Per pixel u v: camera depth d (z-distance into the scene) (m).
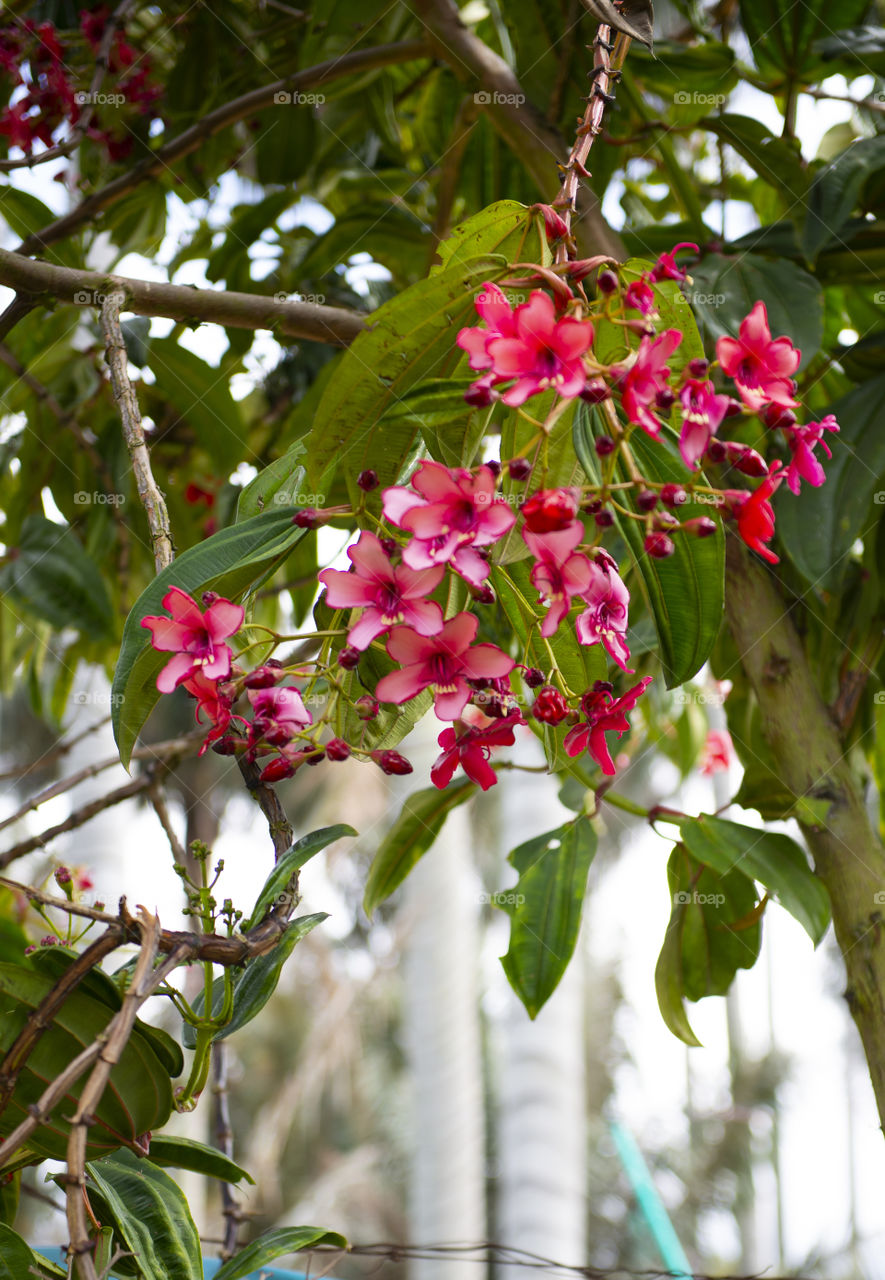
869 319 1.65
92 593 1.63
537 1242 4.77
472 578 1.14
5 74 1.84
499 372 1.13
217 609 1.16
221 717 1.17
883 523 1.42
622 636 1.18
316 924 1.16
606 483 1.16
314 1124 8.12
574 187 1.21
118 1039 1.09
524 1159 4.90
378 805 6.20
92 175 1.98
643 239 1.47
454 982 5.49
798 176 1.50
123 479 1.84
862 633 1.43
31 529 1.65
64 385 1.90
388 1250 1.37
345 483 1.24
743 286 1.42
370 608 1.16
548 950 1.42
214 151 1.87
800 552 1.38
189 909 1.16
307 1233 1.21
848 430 1.40
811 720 1.38
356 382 1.19
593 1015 8.08
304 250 1.94
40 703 2.26
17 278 1.32
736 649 1.56
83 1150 1.08
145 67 1.83
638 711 2.05
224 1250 1.39
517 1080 5.02
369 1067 8.11
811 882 1.35
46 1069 1.15
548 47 1.50
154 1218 1.19
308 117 1.80
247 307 1.38
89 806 1.49
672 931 1.42
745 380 1.17
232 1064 7.96
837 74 1.52
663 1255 4.31
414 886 5.62
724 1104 8.37
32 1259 1.19
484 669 1.16
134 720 1.18
